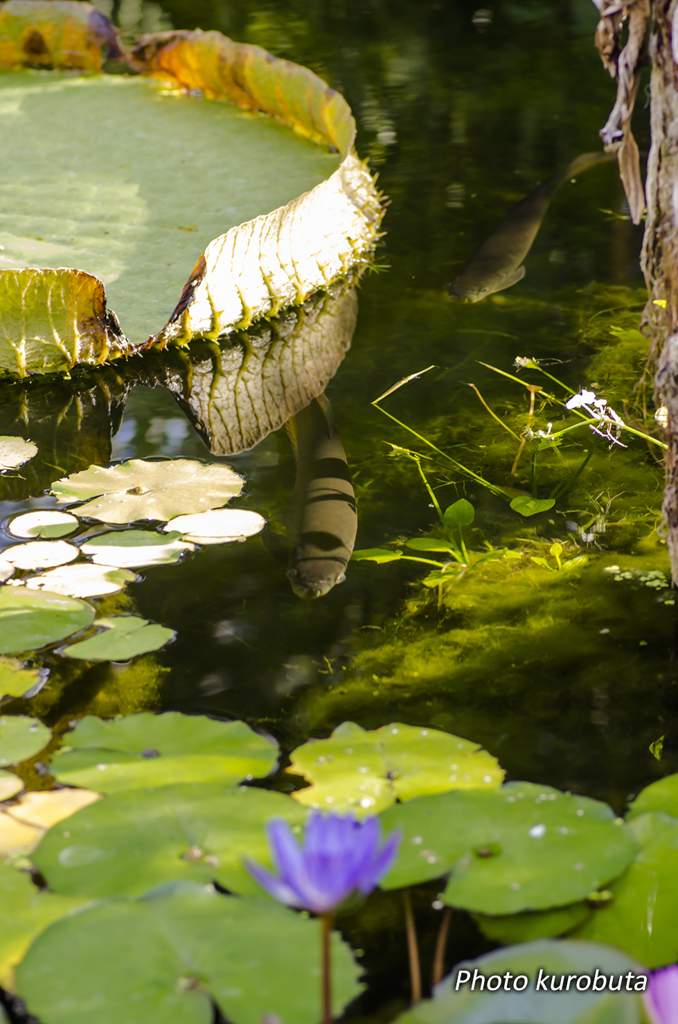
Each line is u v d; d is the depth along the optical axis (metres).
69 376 5.16
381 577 4.67
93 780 4.34
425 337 5.24
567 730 4.43
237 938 4.19
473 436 4.96
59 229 5.50
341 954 4.18
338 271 5.45
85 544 4.71
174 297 5.28
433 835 4.27
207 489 4.83
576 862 4.24
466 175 5.93
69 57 7.56
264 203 5.64
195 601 4.62
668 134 4.56
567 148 6.30
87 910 4.21
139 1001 3.90
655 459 4.89
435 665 4.53
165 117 6.64
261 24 9.57
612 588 4.63
